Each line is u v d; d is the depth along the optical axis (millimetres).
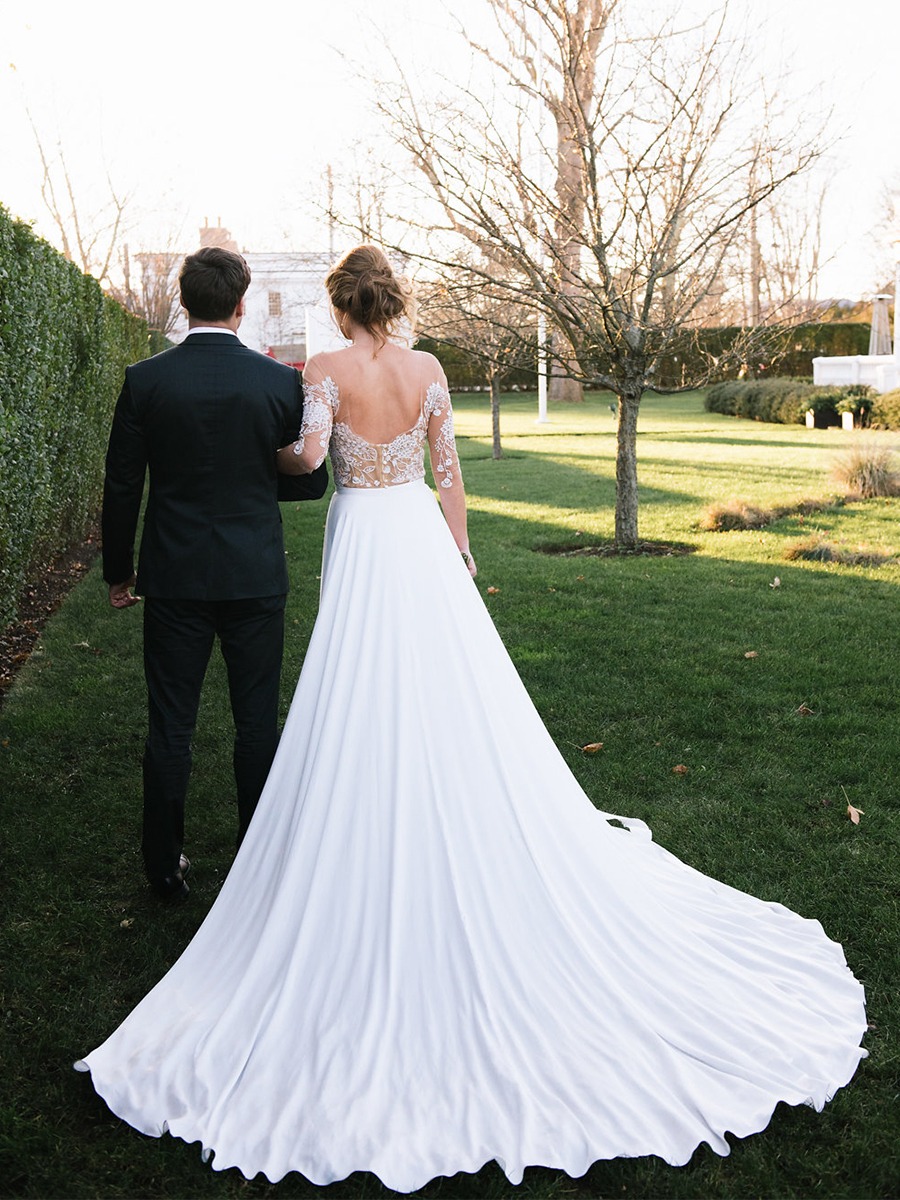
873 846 3178
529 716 2508
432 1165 1899
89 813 3457
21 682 4859
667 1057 2135
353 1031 2102
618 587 6566
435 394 2543
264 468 2721
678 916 2594
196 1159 1958
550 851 2346
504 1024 2121
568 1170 1910
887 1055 2240
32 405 5695
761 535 8273
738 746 3965
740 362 7957
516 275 8664
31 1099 2123
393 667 2354
